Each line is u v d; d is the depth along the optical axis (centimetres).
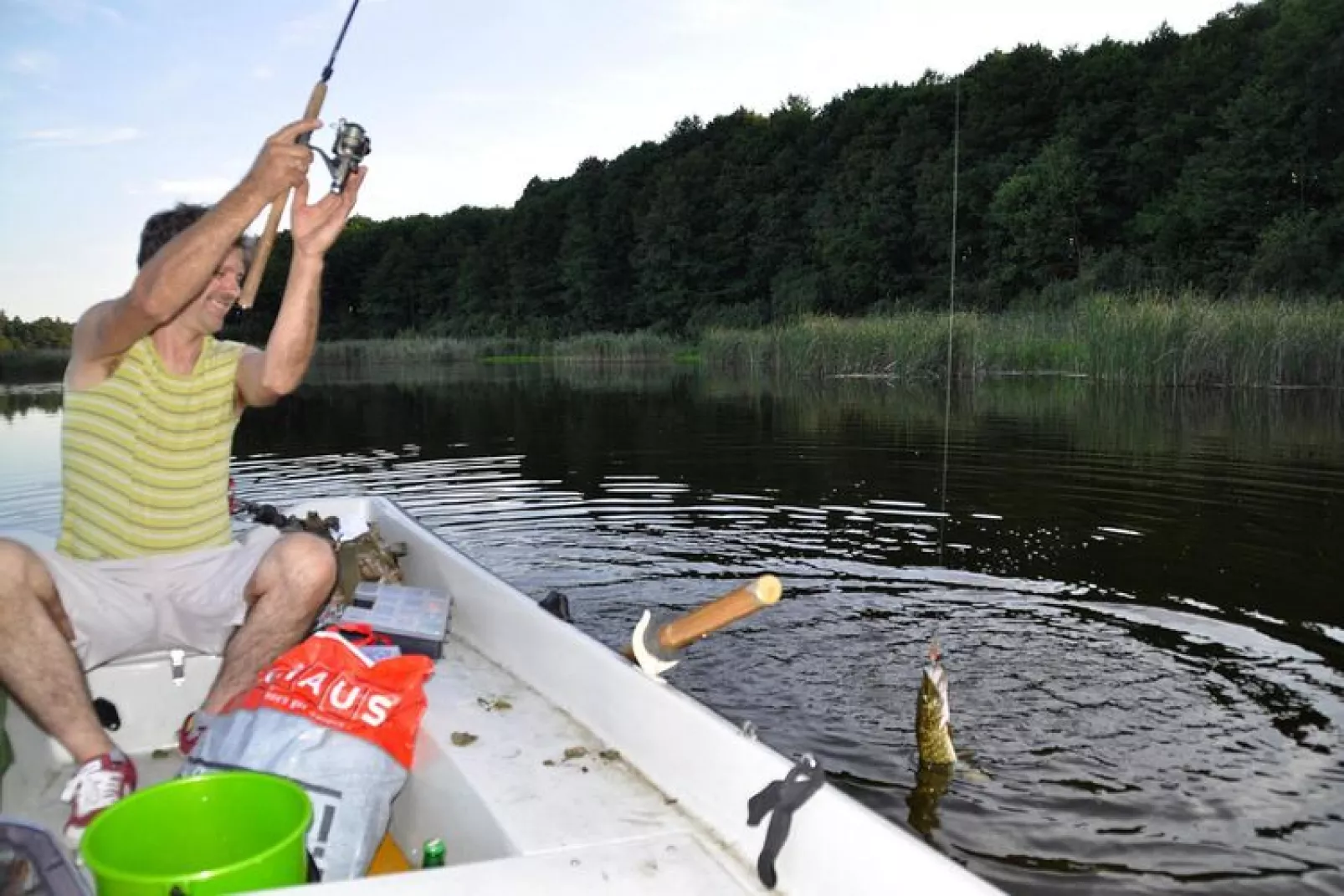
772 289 5791
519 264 7281
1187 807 349
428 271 8319
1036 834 334
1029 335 2461
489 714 246
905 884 143
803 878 161
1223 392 1847
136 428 269
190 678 297
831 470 1066
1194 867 313
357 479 1055
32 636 237
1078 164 4831
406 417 1838
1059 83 5250
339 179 265
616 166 7331
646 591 614
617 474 1068
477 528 796
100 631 274
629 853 171
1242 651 500
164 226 274
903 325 2716
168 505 276
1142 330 2033
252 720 224
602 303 6738
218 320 271
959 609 573
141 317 244
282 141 236
